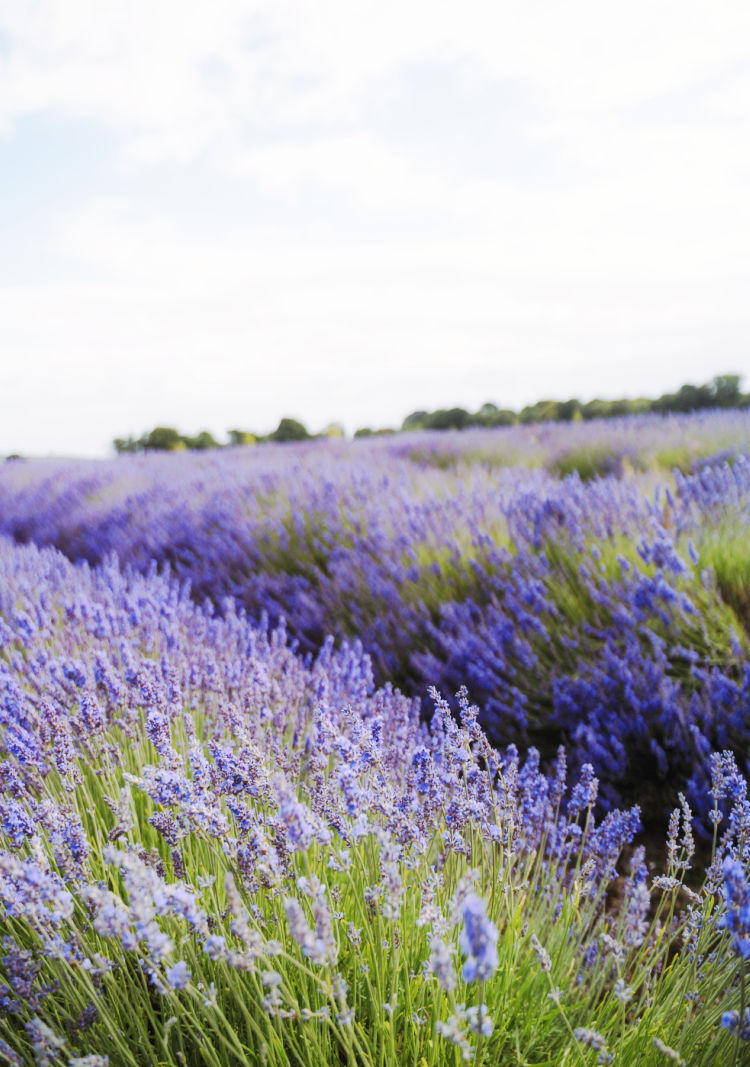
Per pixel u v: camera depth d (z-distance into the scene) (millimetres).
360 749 1607
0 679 2094
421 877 1575
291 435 21172
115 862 1111
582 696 3184
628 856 2510
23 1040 1364
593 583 3705
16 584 3926
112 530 7492
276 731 2223
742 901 1122
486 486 5859
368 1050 1262
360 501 6051
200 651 2852
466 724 1774
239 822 1424
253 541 5836
